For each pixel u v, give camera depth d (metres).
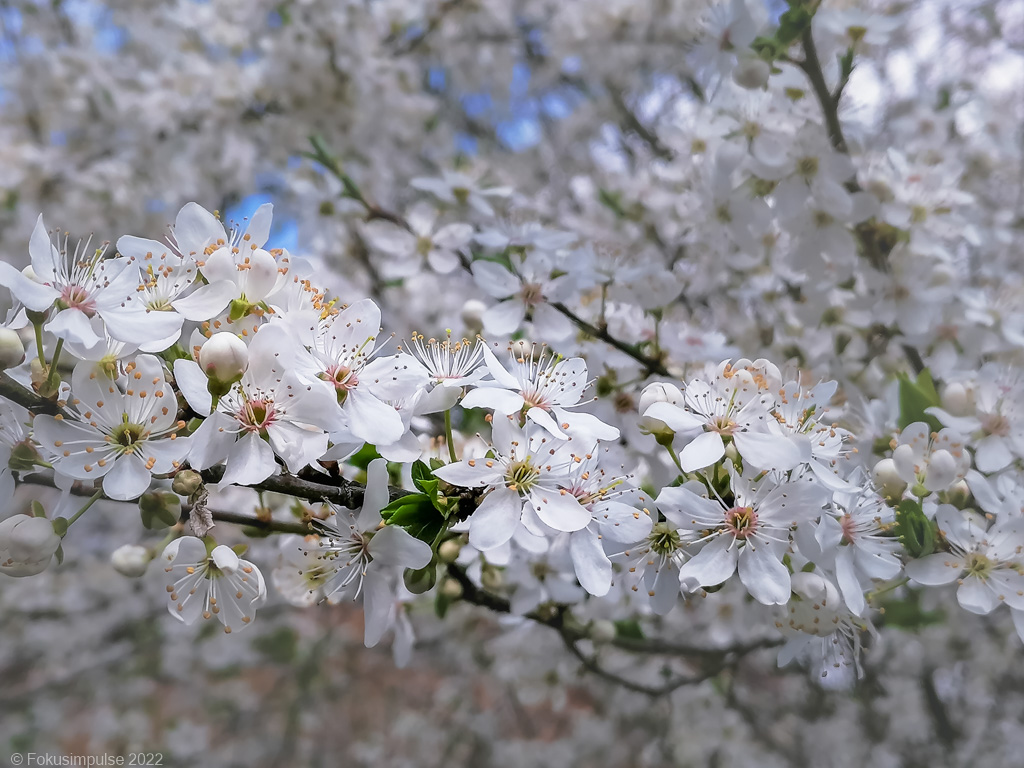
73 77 0.36
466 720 0.50
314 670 0.51
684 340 0.20
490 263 0.20
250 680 0.67
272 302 0.14
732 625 0.26
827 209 0.20
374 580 0.13
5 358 0.12
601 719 0.48
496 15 0.39
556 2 0.45
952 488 0.15
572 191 0.47
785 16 0.19
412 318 0.30
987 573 0.15
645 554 0.14
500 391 0.13
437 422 0.20
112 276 0.12
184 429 0.13
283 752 0.54
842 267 0.21
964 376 0.19
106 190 0.34
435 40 0.40
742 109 0.21
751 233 0.22
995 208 0.35
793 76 0.20
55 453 0.12
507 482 0.13
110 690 0.55
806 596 0.14
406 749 0.53
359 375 0.14
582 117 0.49
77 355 0.12
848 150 0.21
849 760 0.39
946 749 0.39
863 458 0.17
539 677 0.37
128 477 0.12
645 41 0.39
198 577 0.13
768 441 0.13
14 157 0.32
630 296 0.20
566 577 0.20
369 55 0.33
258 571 0.13
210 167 0.37
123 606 0.49
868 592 0.15
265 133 0.34
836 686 0.37
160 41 0.37
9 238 0.33
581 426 0.14
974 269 0.30
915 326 0.21
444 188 0.24
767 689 0.41
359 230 0.29
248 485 0.12
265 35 0.36
